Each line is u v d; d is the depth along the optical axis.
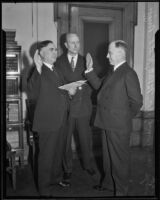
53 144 3.13
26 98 4.50
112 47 2.99
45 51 3.16
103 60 4.99
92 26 4.87
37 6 4.44
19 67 4.02
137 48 5.06
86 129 3.72
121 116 2.94
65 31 4.61
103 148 3.24
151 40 5.04
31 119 3.93
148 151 4.85
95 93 4.44
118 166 3.03
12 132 4.38
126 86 2.90
